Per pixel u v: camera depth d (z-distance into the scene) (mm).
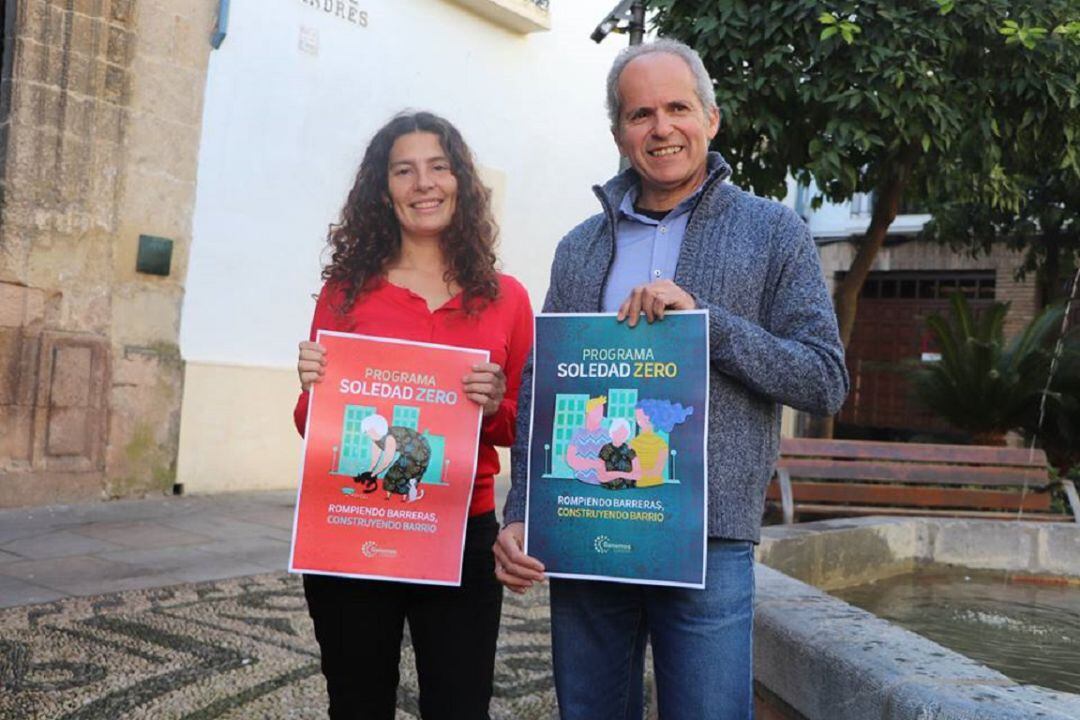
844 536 4809
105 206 7094
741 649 1996
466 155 2352
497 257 2430
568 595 2184
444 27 9625
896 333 16594
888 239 16469
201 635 4031
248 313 8117
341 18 8633
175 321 7574
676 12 6051
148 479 7414
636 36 6512
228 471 7949
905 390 15375
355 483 2143
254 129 8039
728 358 1925
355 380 2160
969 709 1811
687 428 1947
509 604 4941
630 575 1972
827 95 5727
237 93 7879
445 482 2162
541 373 2070
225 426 7914
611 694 2182
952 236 13312
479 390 2172
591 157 11594
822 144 5832
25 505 6688
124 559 5402
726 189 2113
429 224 2309
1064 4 5949
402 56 9227
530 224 10812
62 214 6859
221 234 7855
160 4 7320
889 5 5598
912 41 5719
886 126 5824
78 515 6562
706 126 2131
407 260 2373
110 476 7184
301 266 8516
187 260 7625
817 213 16812
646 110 2096
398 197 2307
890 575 5109
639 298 1983
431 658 2246
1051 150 6617
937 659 2141
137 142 7266
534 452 2064
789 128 6227
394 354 2174
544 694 3576
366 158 2365
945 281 16266
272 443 8281
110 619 4191
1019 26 5816
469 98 9969
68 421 6914
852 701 2109
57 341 6840
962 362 8906
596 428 2016
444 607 2250
